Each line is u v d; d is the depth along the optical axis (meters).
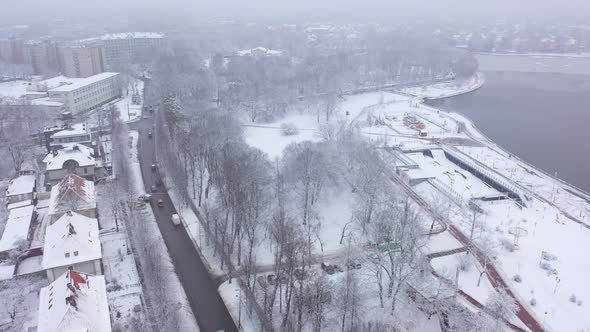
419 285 150.50
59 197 184.25
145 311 144.75
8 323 136.62
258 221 182.00
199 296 158.12
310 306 136.75
